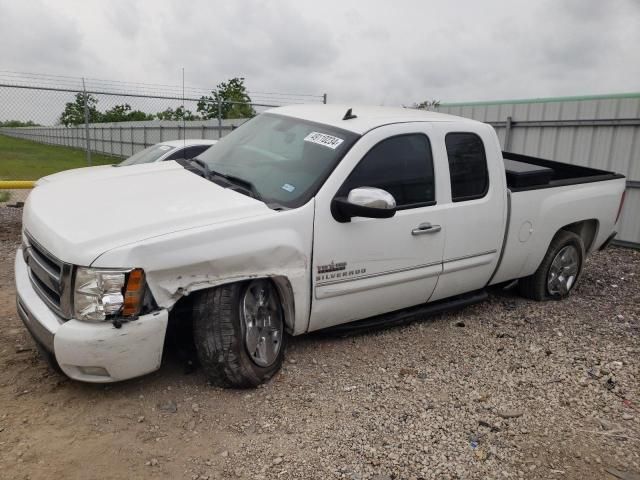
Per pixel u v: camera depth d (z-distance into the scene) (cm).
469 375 409
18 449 282
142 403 332
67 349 298
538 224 527
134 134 2503
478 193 473
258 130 471
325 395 362
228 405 339
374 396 367
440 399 371
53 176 577
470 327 502
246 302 349
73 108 1352
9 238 735
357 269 398
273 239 346
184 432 309
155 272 307
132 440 298
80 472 270
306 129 434
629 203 954
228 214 341
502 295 600
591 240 614
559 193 548
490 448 322
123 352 303
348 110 435
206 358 341
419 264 436
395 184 417
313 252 372
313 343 434
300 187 381
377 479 286
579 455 323
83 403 327
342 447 310
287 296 373
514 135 1120
